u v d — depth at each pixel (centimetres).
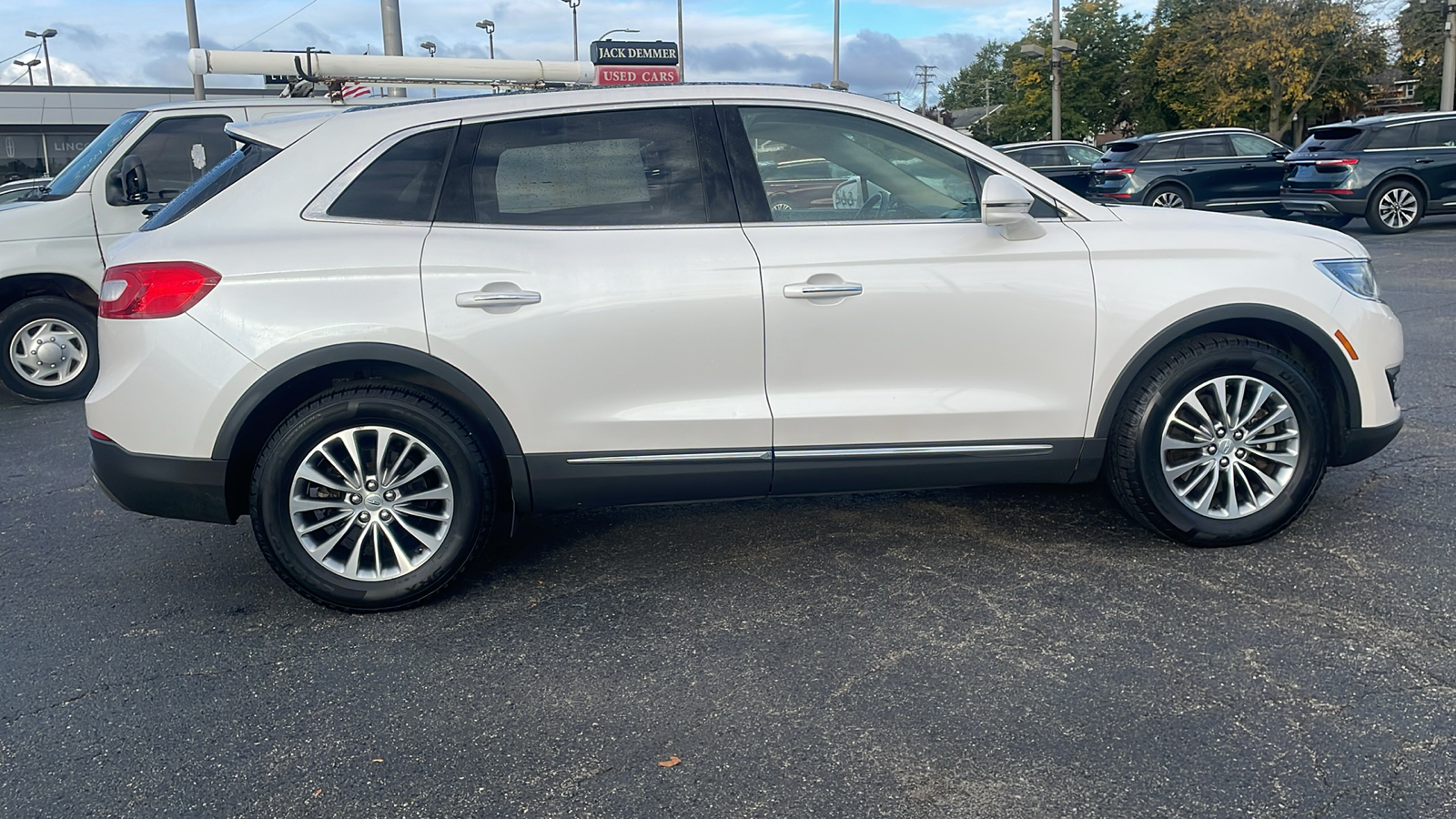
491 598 366
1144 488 371
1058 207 371
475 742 272
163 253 335
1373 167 1505
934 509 441
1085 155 1978
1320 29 3434
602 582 377
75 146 3572
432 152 354
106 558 424
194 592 384
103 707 296
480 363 340
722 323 347
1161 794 238
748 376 354
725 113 365
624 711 285
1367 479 453
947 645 315
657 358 348
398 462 349
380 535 353
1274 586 347
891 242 356
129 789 255
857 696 287
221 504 342
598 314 343
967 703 281
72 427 669
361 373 352
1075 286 360
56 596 383
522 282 341
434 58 846
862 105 370
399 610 358
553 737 273
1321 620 321
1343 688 280
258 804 247
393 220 348
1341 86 3703
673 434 353
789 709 282
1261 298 365
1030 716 273
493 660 318
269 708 293
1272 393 370
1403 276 1074
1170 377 363
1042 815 232
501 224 351
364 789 252
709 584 371
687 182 360
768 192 362
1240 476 376
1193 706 274
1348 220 1733
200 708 294
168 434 335
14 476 555
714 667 307
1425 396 596
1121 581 357
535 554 408
